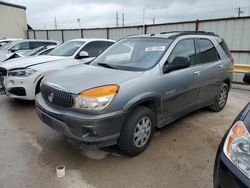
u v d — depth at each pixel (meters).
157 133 3.77
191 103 3.91
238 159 1.66
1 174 2.64
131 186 2.47
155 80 3.09
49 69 5.00
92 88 2.62
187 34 3.93
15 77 4.83
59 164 2.86
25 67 4.86
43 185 2.47
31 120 4.27
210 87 4.32
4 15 18.17
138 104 2.93
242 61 8.43
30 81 4.82
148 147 3.28
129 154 3.00
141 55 3.53
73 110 2.66
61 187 2.44
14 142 3.40
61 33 15.54
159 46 3.55
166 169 2.78
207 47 4.27
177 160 2.98
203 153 3.16
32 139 3.50
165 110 3.37
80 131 2.58
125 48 3.83
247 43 8.20
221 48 4.67
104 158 3.00
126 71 3.13
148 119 3.10
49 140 3.47
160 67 3.23
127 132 2.84
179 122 4.27
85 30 13.67
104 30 12.64
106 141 2.73
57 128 2.82
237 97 6.30
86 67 3.49
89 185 2.48
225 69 4.65
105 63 3.64
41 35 17.62
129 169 2.77
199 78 3.90
